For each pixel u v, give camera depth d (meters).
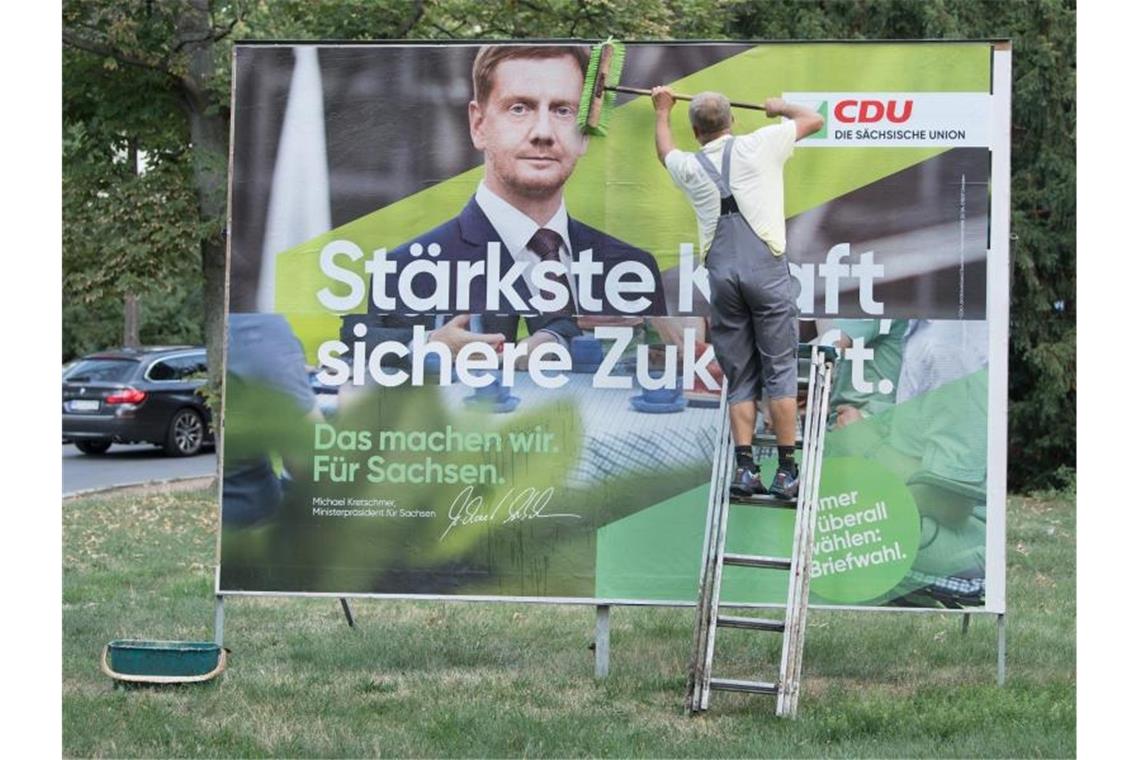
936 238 8.53
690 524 8.62
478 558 8.71
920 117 8.53
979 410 8.54
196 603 10.93
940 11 19.62
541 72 8.69
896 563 8.55
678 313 8.62
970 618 10.37
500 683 8.52
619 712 7.89
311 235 8.78
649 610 10.80
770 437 8.16
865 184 8.55
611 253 8.66
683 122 8.62
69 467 21.66
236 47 8.79
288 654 9.24
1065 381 19.56
